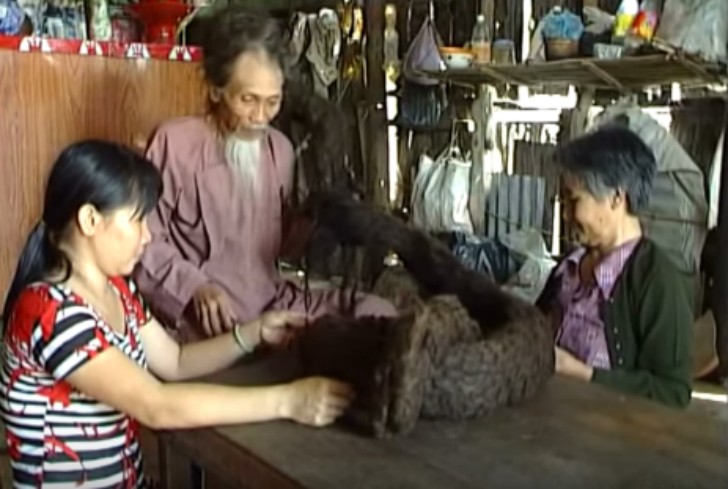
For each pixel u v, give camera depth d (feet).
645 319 5.02
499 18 11.90
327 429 3.64
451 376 3.61
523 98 11.83
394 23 13.37
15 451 4.19
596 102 10.90
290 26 14.37
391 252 4.53
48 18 9.59
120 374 3.85
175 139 5.61
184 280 5.36
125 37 10.05
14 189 8.43
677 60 8.64
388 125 13.53
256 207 5.66
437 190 12.48
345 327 4.11
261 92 5.28
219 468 3.60
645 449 3.42
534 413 3.80
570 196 5.23
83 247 4.13
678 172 9.16
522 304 4.12
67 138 8.71
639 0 9.43
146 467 5.96
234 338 4.62
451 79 12.05
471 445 3.44
